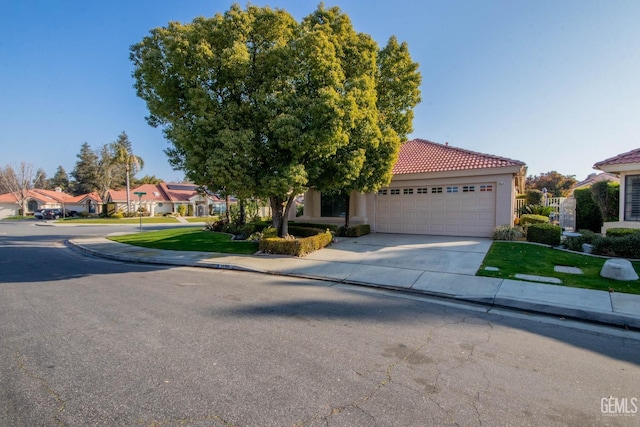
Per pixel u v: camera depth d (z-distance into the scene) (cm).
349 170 1154
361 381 353
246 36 1091
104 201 5144
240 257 1150
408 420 289
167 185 5459
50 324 518
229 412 299
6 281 834
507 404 315
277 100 1070
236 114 1091
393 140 1311
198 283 812
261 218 2253
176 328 501
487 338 475
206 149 1065
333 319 548
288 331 492
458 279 788
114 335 473
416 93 1473
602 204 1370
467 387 343
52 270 997
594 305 591
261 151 1083
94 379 355
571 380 361
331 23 1213
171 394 327
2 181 5709
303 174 1064
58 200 5762
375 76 1388
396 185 1631
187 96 1087
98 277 885
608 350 441
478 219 1446
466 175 1448
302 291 738
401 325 523
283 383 348
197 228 2342
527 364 396
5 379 355
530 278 767
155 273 948
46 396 324
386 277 837
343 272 904
